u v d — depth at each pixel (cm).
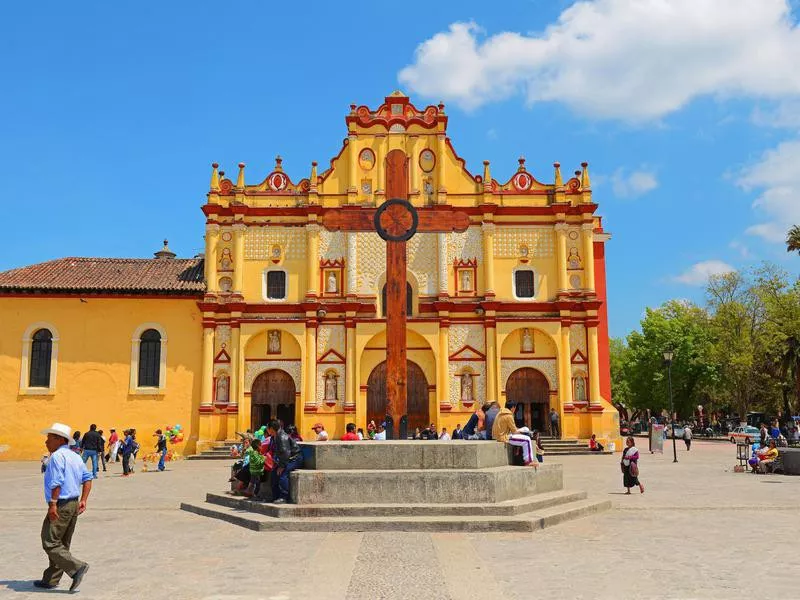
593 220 4278
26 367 3912
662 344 7256
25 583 1015
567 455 3797
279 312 4084
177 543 1313
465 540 1313
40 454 3844
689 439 4444
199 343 4012
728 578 1017
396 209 2008
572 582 995
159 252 5038
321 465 1616
